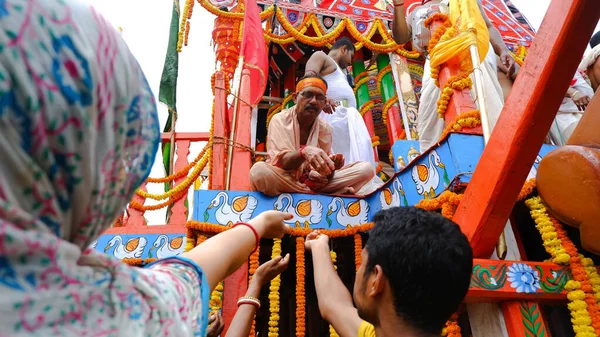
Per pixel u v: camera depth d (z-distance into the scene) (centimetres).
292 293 491
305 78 459
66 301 70
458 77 363
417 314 144
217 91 457
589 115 279
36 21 66
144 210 662
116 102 79
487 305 278
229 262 135
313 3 818
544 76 229
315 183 392
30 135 65
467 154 315
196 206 362
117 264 85
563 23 221
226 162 429
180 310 95
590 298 262
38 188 68
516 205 327
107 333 74
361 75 846
